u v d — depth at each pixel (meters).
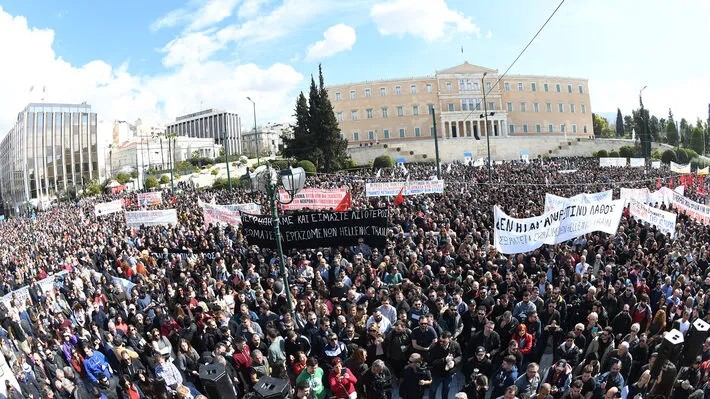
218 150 143.25
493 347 8.95
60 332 11.05
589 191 30.61
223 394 5.22
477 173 45.16
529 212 19.02
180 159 132.62
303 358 7.75
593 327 8.99
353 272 12.52
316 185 36.59
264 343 9.12
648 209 16.19
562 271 11.35
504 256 13.23
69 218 42.09
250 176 10.05
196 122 186.38
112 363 10.05
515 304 10.32
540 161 66.19
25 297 14.24
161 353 8.85
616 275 11.76
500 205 22.14
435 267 12.61
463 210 20.70
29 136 126.00
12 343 11.67
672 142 95.25
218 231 19.08
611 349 8.38
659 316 9.43
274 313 10.27
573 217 13.09
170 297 12.01
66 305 13.57
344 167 65.94
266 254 14.91
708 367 7.48
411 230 16.59
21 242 30.28
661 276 11.55
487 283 10.88
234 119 180.88
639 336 9.28
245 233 11.55
